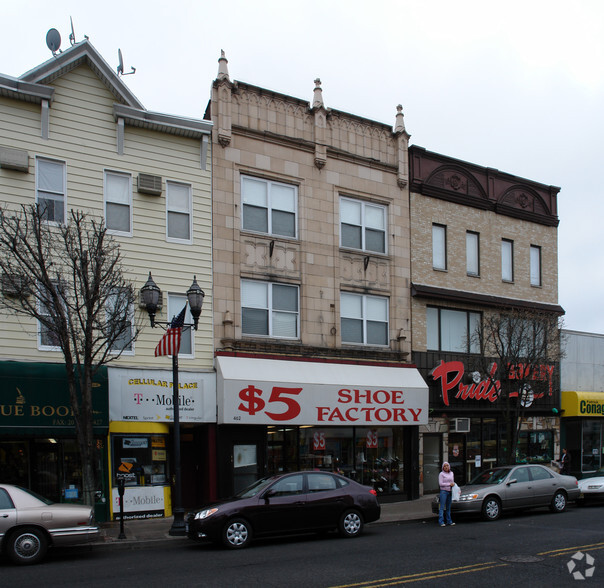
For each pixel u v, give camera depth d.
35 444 15.70
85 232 15.91
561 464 24.47
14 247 13.09
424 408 20.91
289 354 19.17
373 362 20.67
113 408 16.14
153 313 14.27
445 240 23.55
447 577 9.51
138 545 12.98
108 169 17.20
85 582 9.51
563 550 11.46
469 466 22.80
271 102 20.19
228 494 17.48
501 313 22.67
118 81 17.42
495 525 15.02
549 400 25.52
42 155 16.25
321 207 20.59
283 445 18.92
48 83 16.61
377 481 20.53
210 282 18.27
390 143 22.59
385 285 21.62
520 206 26.08
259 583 9.27
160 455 17.16
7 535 11.02
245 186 19.44
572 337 26.95
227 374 17.44
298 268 19.89
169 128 18.14
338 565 10.52
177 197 18.23
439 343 22.81
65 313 14.36
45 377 15.05
